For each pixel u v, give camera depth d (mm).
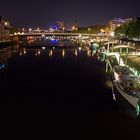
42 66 147375
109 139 58438
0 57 184500
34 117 69312
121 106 77062
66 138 58750
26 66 147125
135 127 63406
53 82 107562
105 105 78125
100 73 125875
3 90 95438
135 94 72625
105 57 176125
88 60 172250
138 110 69188
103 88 97188
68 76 119188
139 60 147750
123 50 195375
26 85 102938
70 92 92188
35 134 60375
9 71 131750
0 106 77750
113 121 66688
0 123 65750
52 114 71188
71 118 68500
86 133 60562
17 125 64562
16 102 81500
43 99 84562
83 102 81062
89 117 68938
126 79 84562
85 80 110750
